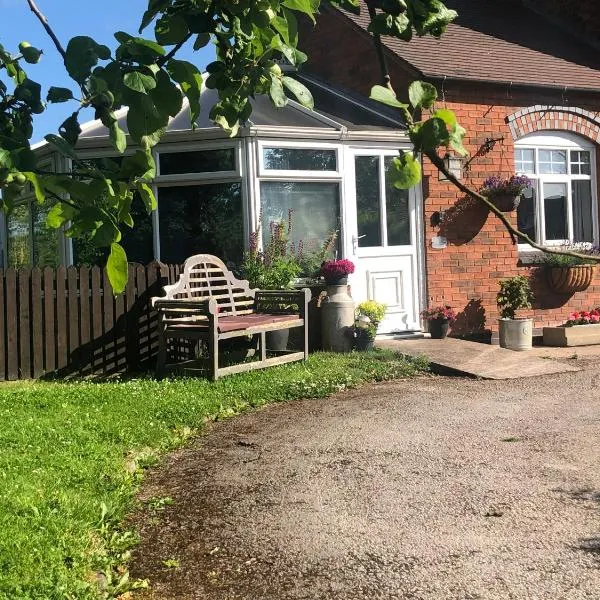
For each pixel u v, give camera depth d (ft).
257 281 33.30
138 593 11.76
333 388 26.99
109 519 14.39
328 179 35.91
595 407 23.99
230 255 34.94
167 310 28.27
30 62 5.26
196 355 31.40
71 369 30.04
